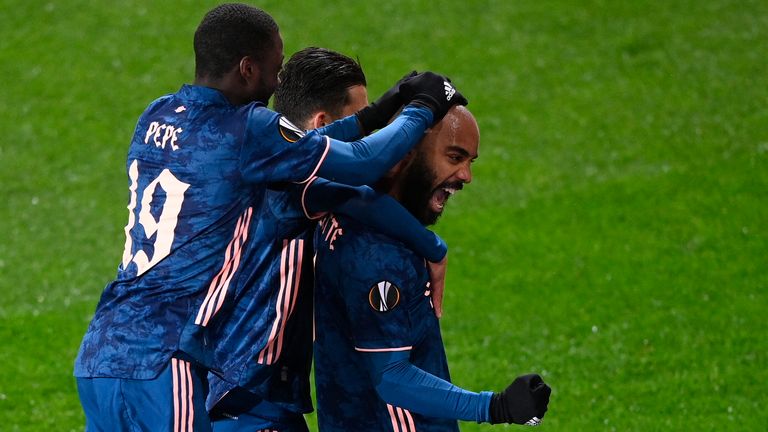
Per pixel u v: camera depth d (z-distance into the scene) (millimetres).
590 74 44406
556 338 29031
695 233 34219
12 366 27672
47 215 36531
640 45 45938
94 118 41969
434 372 14344
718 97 42438
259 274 14477
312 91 15344
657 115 41594
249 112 13758
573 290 31406
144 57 45344
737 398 25812
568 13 48031
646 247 33594
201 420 13820
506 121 41688
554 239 34281
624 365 27578
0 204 37125
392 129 13438
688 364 27469
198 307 13852
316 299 14438
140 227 14070
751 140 39531
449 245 34125
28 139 40688
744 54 44969
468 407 12961
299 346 14914
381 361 13359
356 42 46281
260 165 13617
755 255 32750
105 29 46969
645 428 24625
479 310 30500
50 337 29297
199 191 13836
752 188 36438
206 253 13852
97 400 13805
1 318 30312
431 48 46000
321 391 14586
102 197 37594
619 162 38875
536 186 37625
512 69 44812
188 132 13961
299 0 48938
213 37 14102
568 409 25672
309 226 14445
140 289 13906
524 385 12648
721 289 31094
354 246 13602
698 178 37344
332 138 14031
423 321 14141
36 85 43688
